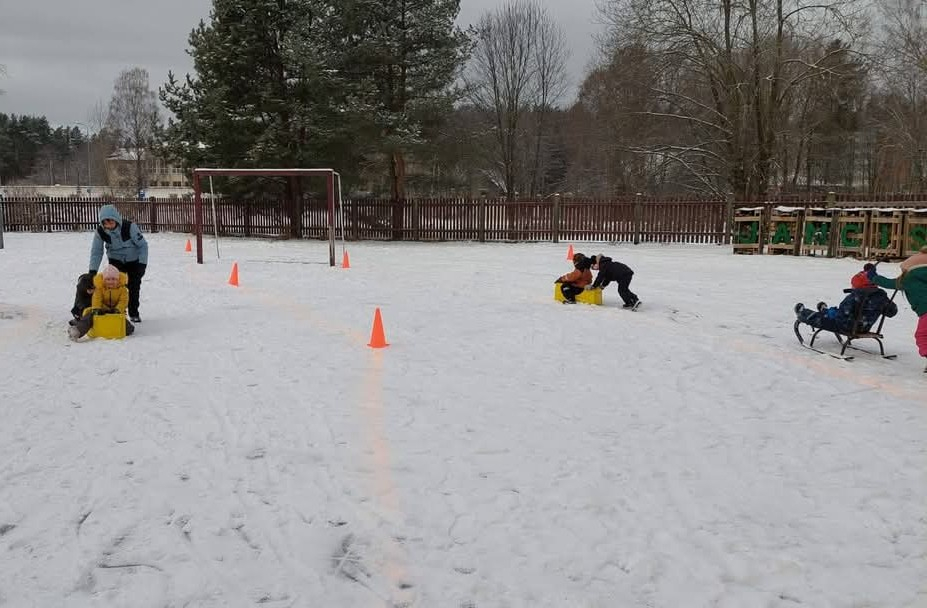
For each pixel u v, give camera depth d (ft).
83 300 29.48
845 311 25.22
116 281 28.60
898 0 103.35
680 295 40.75
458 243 86.28
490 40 153.28
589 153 174.29
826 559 11.25
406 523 12.43
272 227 94.02
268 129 83.71
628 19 97.40
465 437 16.78
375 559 11.25
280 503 13.20
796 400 20.03
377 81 93.04
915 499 13.47
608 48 103.04
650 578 10.71
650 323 31.68
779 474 14.67
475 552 11.46
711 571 10.89
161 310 35.32
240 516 12.68
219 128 83.82
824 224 65.82
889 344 27.66
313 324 31.45
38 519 12.54
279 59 86.07
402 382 21.70
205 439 16.57
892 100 128.06
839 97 118.42
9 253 67.31
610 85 107.34
